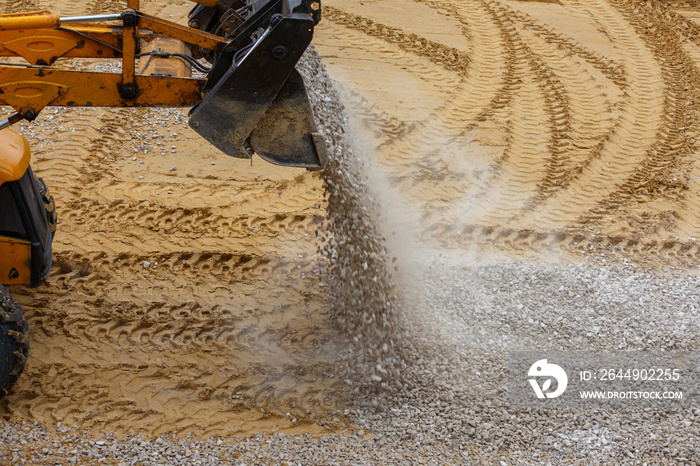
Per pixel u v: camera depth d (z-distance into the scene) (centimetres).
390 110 939
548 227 766
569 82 1063
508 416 512
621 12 1333
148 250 669
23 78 435
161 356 553
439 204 784
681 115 1002
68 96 447
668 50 1195
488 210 784
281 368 551
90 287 615
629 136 947
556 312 634
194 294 625
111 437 476
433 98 982
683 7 1373
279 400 524
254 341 578
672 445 488
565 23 1269
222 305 616
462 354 571
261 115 430
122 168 783
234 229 712
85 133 832
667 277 707
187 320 591
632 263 725
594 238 757
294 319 607
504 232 752
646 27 1280
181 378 533
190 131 872
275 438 489
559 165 872
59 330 566
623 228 775
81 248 659
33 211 525
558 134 932
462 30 1200
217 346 569
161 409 506
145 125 870
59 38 462
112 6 1110
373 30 1159
